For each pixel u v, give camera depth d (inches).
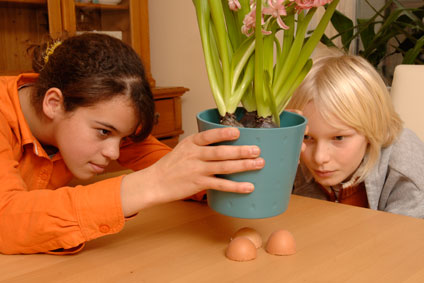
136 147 47.9
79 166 39.0
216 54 32.6
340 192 58.3
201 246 32.2
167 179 30.4
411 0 115.9
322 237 33.3
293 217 37.0
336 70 50.3
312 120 50.2
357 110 48.9
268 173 28.7
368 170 54.2
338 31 106.1
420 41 90.0
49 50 43.6
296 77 31.6
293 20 32.0
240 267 29.2
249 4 31.6
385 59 121.8
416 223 35.5
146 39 135.2
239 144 28.6
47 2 117.0
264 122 30.9
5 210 31.6
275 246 30.7
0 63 115.6
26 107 42.4
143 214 38.2
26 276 28.5
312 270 28.7
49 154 45.4
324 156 50.3
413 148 55.4
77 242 30.7
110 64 36.9
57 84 38.0
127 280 27.9
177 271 28.8
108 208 30.6
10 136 39.4
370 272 28.4
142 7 132.8
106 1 127.0
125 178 31.6
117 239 33.4
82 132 37.4
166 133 130.6
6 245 31.3
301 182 65.3
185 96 140.5
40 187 43.5
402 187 54.9
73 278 28.2
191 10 132.0
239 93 31.5
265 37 31.2
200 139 29.2
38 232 30.5
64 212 30.7
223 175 29.7
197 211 38.8
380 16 112.8
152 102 39.8
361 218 36.6
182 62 138.6
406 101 60.7
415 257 30.2
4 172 34.2
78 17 121.4
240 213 29.8
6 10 114.9
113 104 36.4
